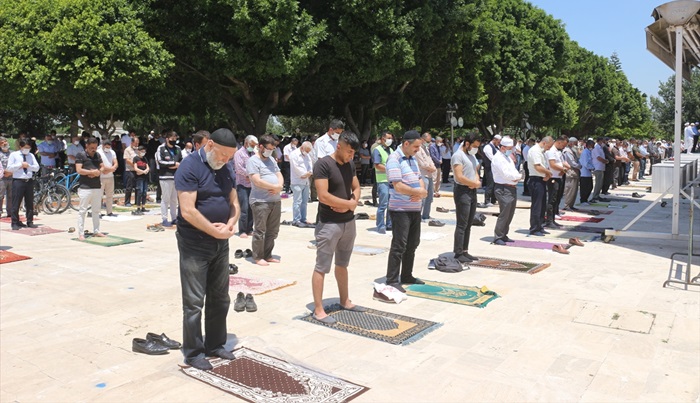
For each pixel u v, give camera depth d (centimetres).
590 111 5666
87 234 1018
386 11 1834
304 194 1170
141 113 2314
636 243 957
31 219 1120
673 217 896
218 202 419
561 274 730
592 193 1773
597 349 464
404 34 1903
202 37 1758
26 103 1947
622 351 459
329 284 676
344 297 570
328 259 529
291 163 1146
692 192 705
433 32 2100
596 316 551
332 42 1856
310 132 4797
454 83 2695
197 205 415
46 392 381
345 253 549
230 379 401
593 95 5331
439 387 391
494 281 691
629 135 6700
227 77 2012
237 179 1009
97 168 988
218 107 2353
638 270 753
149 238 1005
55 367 426
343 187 525
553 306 585
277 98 2127
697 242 941
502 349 464
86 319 543
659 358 444
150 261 807
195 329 424
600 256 846
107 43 1622
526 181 1722
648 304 593
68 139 2445
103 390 384
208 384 394
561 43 3772
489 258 824
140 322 534
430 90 2730
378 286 614
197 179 410
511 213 930
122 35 1639
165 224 1136
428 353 455
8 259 798
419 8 1927
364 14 1841
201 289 425
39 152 1695
